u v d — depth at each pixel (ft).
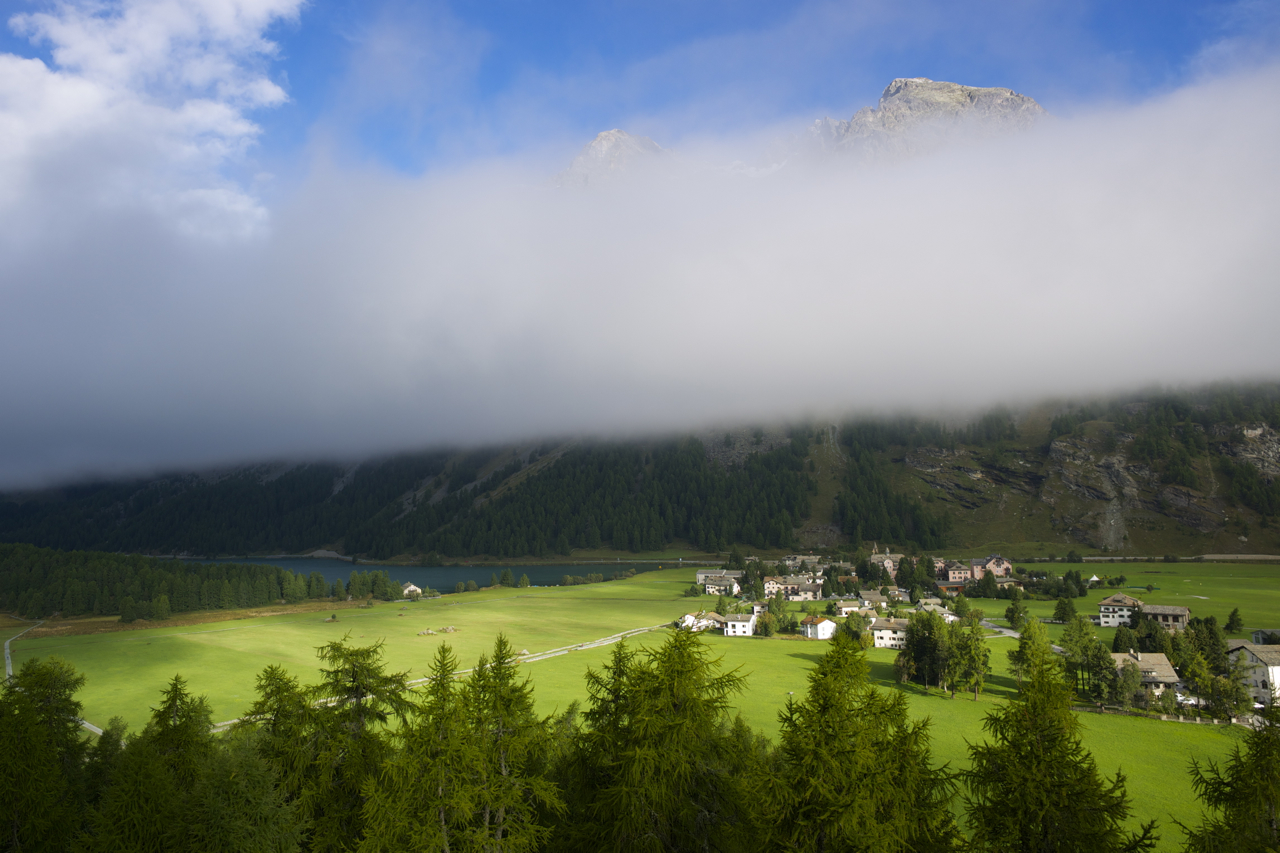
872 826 91.61
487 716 107.45
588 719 114.83
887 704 103.55
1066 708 101.45
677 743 101.04
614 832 100.94
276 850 104.42
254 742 116.78
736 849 104.27
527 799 109.81
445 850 100.17
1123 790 98.78
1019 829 96.99
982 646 374.22
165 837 105.50
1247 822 104.06
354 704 119.55
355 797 114.42
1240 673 341.62
